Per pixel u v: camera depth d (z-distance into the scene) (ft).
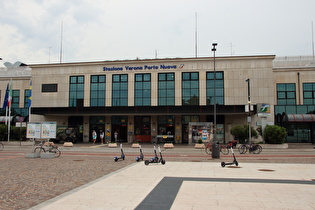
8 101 129.80
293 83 142.00
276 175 39.01
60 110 134.51
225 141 132.77
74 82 144.56
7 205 23.50
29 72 178.09
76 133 139.44
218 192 28.07
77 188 30.14
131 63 139.54
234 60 131.34
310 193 27.61
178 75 135.13
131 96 138.21
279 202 24.14
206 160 61.52
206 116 136.46
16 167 48.19
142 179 35.70
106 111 130.82
